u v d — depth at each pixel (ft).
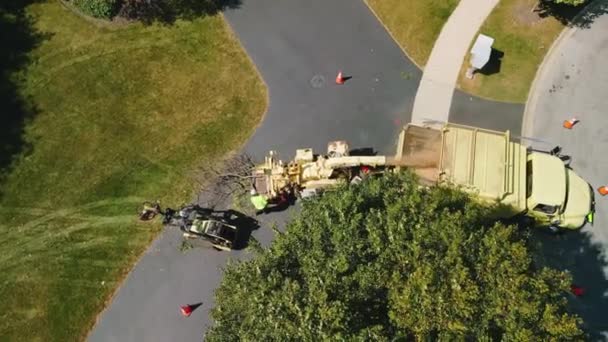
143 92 95.14
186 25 99.71
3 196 88.63
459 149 80.07
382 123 92.53
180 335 82.02
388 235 63.16
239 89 95.14
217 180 89.10
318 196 74.74
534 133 91.76
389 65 96.22
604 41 96.99
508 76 94.68
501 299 59.16
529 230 76.69
